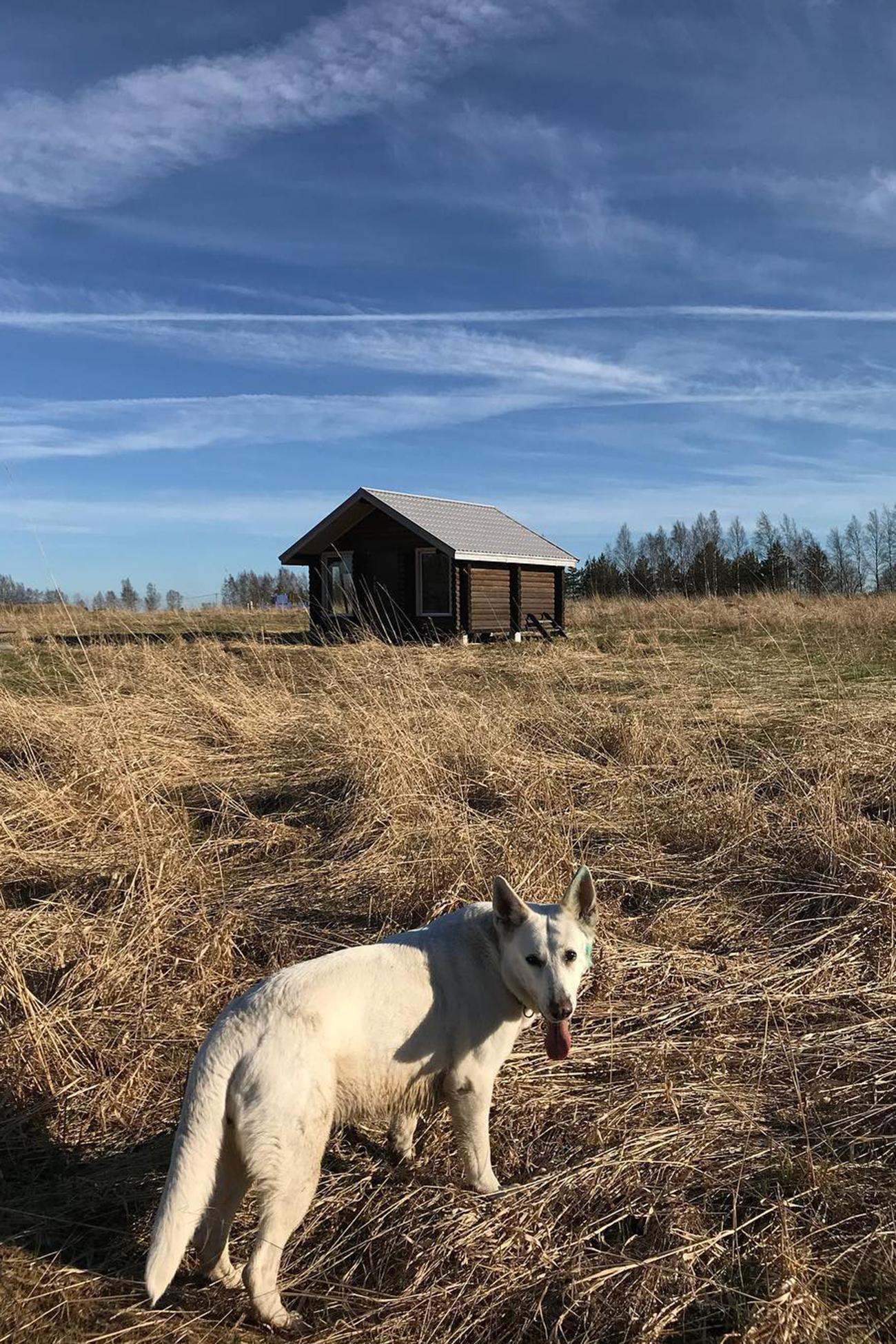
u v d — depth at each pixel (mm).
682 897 3965
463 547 15625
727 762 5664
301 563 16891
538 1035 2982
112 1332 1907
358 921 3777
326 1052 2021
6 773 5426
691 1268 1984
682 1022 3035
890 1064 2746
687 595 24406
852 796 4949
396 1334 1892
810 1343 1774
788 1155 2338
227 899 3963
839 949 3445
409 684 7426
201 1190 1854
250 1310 1966
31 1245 2158
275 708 7398
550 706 7094
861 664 10359
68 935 3438
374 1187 2361
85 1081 2721
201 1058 1979
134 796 4906
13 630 15305
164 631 17203
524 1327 1884
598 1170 2309
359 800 4918
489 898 3805
